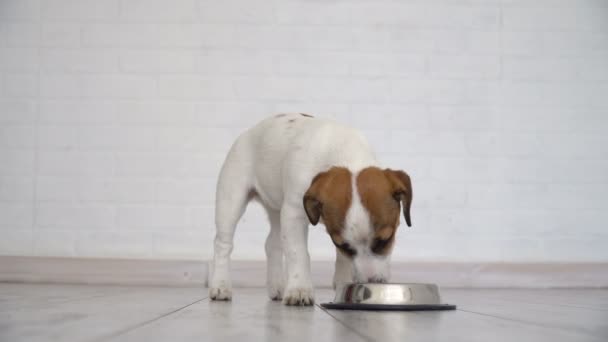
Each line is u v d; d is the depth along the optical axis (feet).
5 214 15.53
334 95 15.88
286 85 15.84
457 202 15.93
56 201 15.58
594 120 16.24
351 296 8.07
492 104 16.10
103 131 15.69
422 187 15.88
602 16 16.31
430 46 16.06
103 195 15.61
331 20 15.94
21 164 15.64
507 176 16.05
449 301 10.44
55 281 14.99
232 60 15.83
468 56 16.10
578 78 16.28
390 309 7.91
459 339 5.27
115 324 6.21
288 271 8.79
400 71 15.98
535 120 16.16
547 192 16.10
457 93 16.05
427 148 15.94
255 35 15.85
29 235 15.51
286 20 15.90
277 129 9.69
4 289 12.55
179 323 6.37
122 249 15.55
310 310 7.97
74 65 15.76
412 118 15.96
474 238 15.90
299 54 15.88
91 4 15.83
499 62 16.15
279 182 9.46
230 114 15.76
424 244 15.81
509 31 16.19
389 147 15.90
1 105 15.69
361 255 8.04
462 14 16.12
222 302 9.53
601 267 15.48
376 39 15.97
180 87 15.75
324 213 8.11
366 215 7.87
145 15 15.83
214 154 15.70
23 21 15.79
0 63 15.72
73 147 15.66
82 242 15.55
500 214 15.98
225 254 10.12
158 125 15.70
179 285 14.97
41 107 15.71
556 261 15.93
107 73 15.76
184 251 15.56
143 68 15.76
